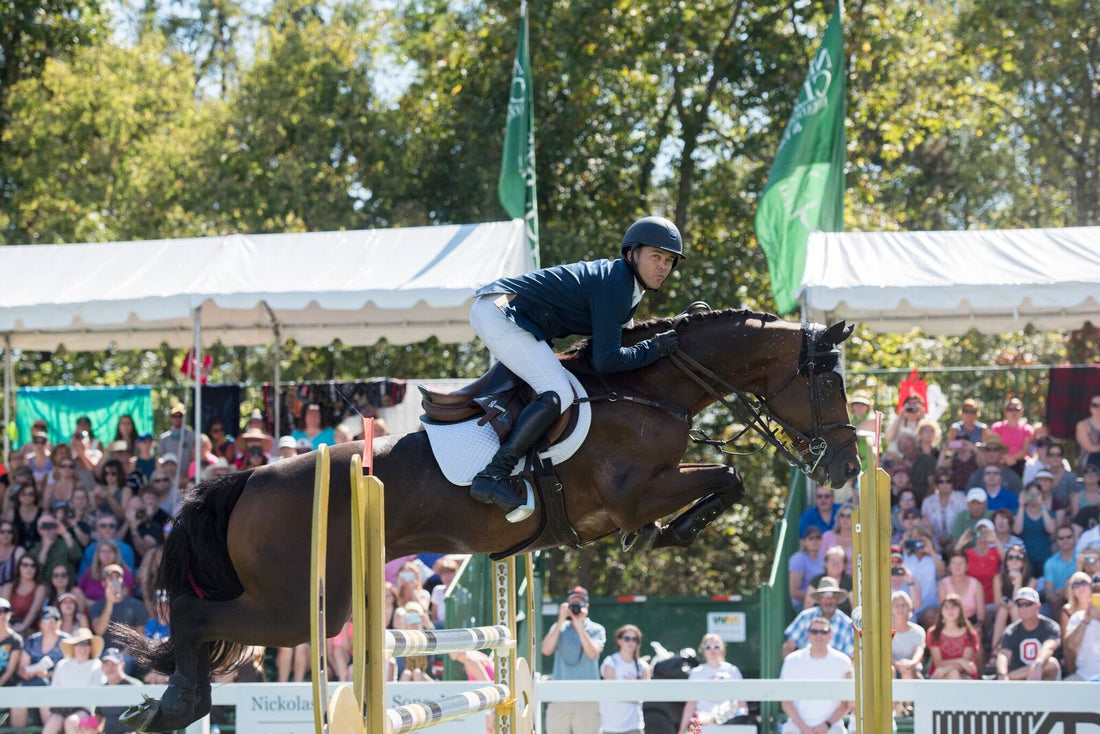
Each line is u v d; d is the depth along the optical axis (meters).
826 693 9.00
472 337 17.58
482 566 13.63
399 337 17.58
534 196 15.92
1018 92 34.41
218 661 7.27
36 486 14.96
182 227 30.06
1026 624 11.83
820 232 14.98
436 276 14.41
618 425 7.10
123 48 31.45
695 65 27.58
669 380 7.34
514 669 8.27
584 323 7.17
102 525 14.16
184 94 32.62
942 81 30.86
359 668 5.88
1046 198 35.66
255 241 15.48
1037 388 17.69
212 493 7.14
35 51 29.19
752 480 25.39
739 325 7.40
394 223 30.09
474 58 28.45
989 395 18.86
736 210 27.05
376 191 30.55
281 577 6.89
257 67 30.84
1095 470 13.73
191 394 21.53
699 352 7.37
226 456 16.94
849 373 16.19
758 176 27.02
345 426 15.09
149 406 17.86
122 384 28.91
